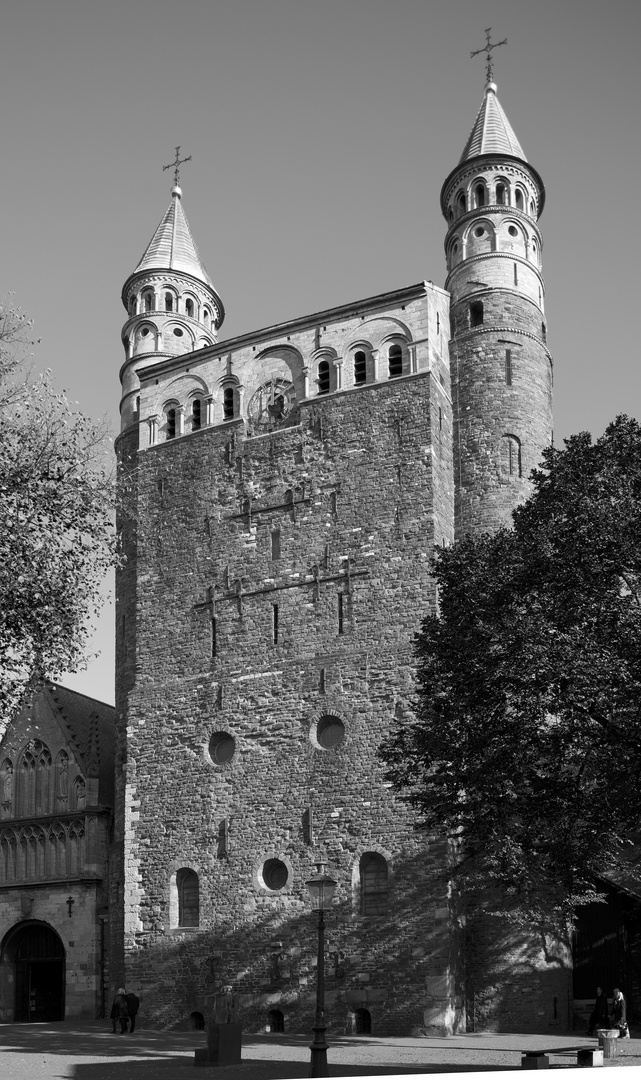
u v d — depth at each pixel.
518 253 55.97
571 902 41.47
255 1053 37.34
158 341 63.56
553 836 33.34
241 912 48.81
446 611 36.41
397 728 47.44
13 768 59.84
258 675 51.47
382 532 50.56
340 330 54.84
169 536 55.97
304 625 51.03
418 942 44.91
